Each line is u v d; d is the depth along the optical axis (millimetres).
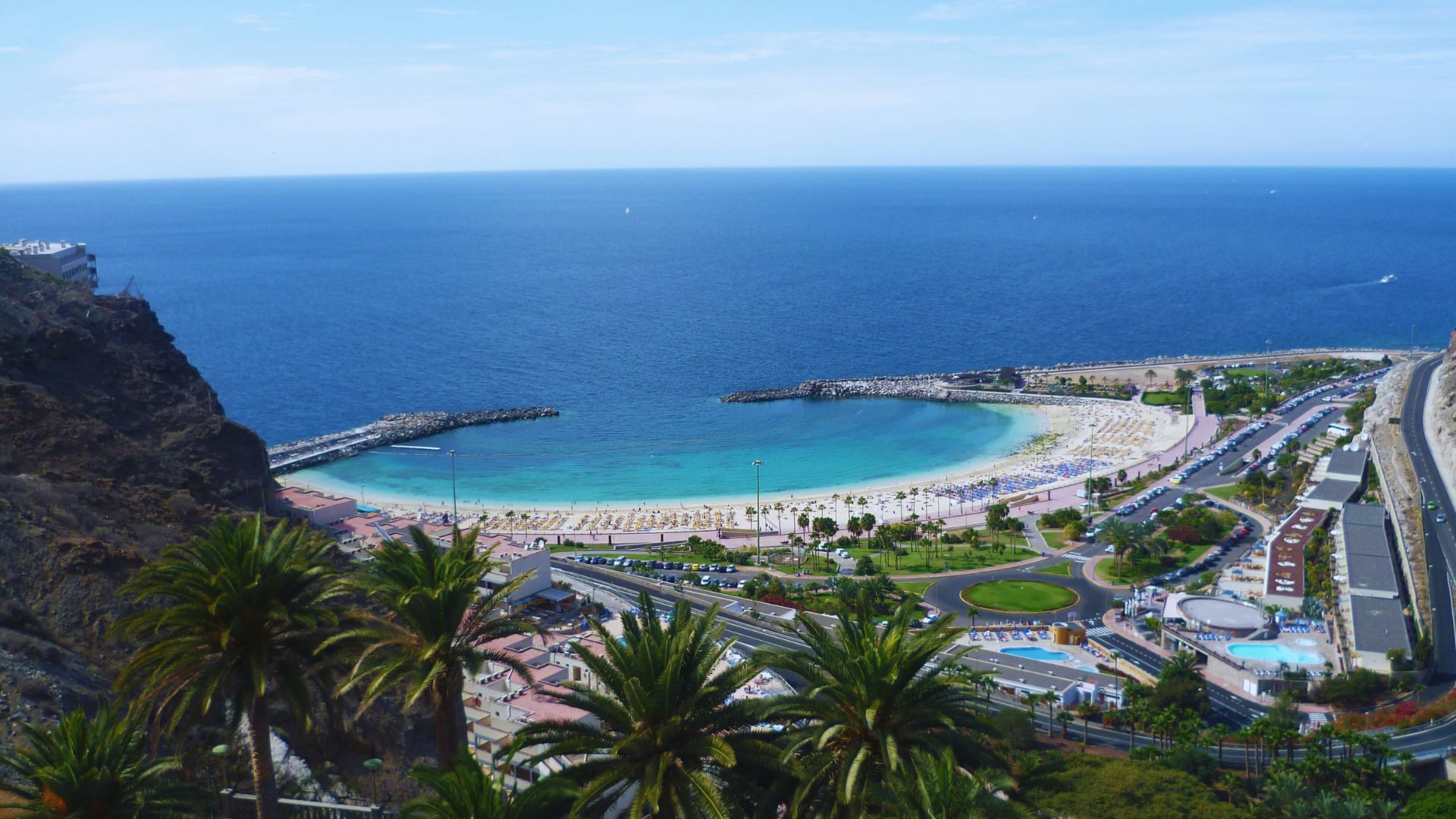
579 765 52656
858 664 53094
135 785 52312
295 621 57562
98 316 164625
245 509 140125
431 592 56438
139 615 55094
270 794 57875
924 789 46219
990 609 171750
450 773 45750
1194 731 116938
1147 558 193625
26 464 114312
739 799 55438
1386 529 192250
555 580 166250
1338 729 120250
